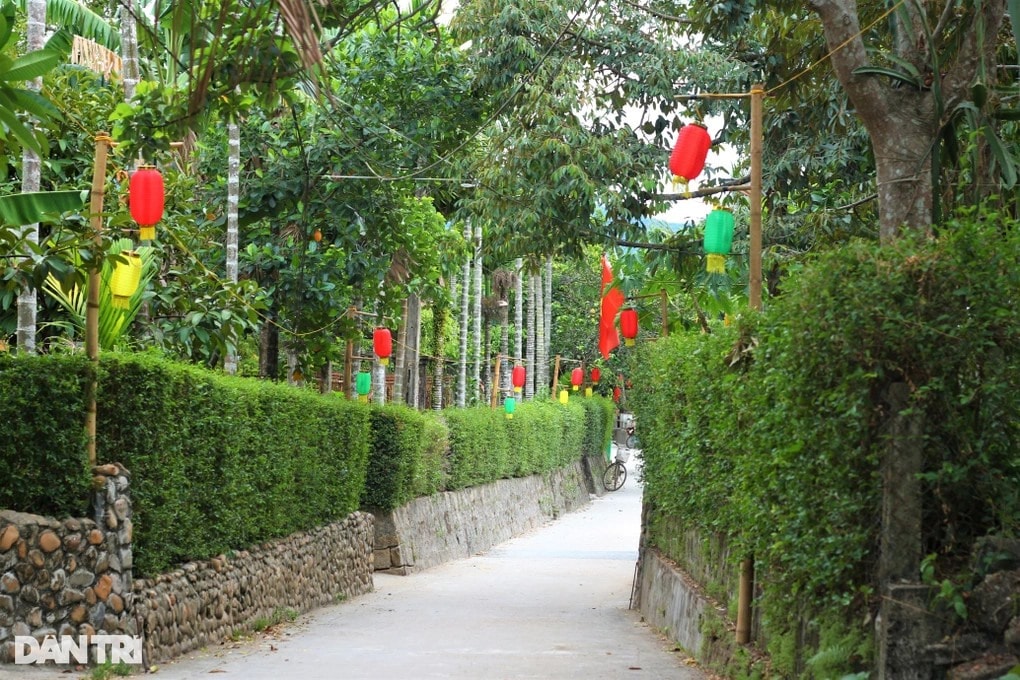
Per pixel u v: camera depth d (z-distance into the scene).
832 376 5.87
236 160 14.80
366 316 21.69
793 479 6.42
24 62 7.66
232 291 12.55
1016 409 5.71
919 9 7.93
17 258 9.09
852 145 14.76
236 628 11.34
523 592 17.45
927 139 7.95
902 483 5.64
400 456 20.09
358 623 12.93
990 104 8.31
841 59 7.99
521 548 26.91
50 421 8.48
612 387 53.06
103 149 8.79
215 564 10.94
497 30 17.09
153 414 9.27
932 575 5.54
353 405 16.64
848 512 5.89
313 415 14.32
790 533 6.61
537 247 17.36
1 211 9.36
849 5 8.00
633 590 15.59
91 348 8.71
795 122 15.57
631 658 10.12
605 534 30.91
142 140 8.16
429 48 18.41
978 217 5.86
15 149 9.57
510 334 45.91
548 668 9.29
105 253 8.70
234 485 11.22
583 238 17.33
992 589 5.46
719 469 8.75
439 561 22.61
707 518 9.89
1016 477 5.81
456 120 18.83
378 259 17.80
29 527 8.26
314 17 4.97
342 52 18.06
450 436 24.61
